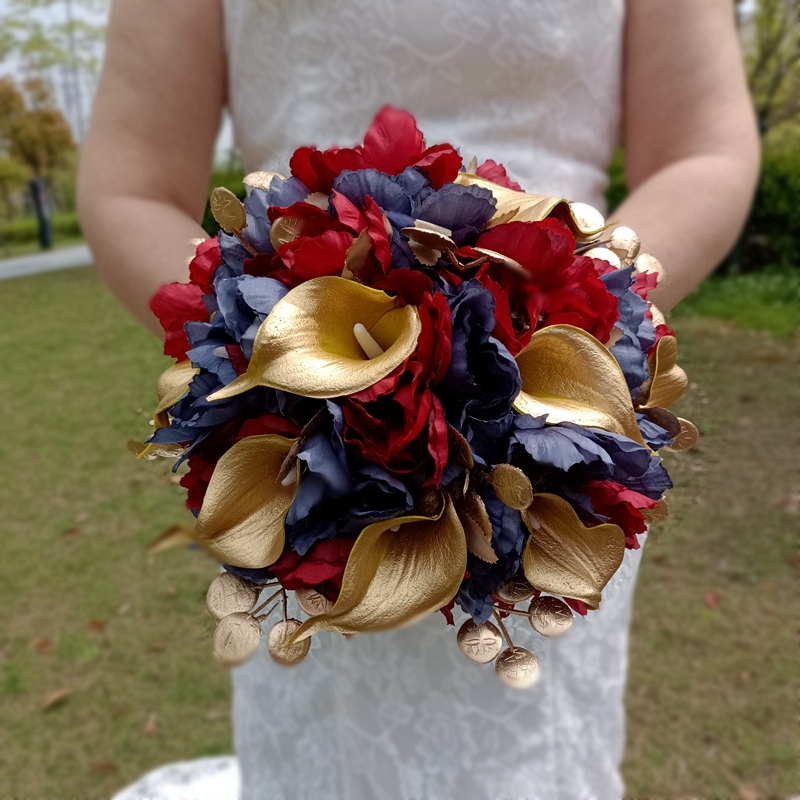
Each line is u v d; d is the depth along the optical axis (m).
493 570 0.57
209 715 1.90
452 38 0.87
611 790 1.07
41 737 1.86
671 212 0.85
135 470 3.15
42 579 2.46
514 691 0.93
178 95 0.92
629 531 0.61
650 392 0.67
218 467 0.56
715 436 0.79
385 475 0.51
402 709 0.95
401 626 0.53
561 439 0.52
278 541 0.55
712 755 1.72
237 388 0.52
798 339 3.93
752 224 5.27
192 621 2.22
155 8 0.91
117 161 0.90
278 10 0.90
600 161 1.00
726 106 0.92
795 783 1.64
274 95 0.94
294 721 1.05
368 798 1.00
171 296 0.68
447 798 0.96
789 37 5.38
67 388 4.11
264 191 0.64
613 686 1.04
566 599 0.61
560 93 0.92
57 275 7.38
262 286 0.55
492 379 0.53
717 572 2.31
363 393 0.50
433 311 0.53
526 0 0.87
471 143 0.89
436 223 0.58
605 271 0.66
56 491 3.02
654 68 0.95
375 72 0.89
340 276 0.57
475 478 0.54
